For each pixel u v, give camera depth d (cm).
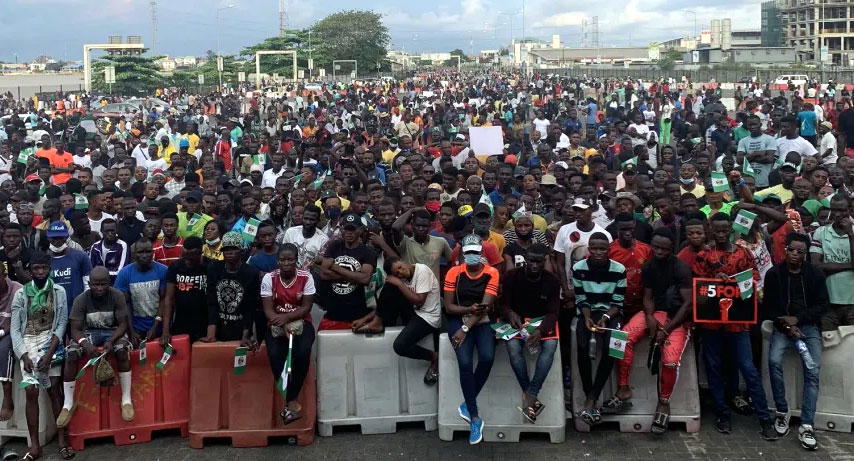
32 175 1467
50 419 820
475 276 795
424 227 890
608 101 4322
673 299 796
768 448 770
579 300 815
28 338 789
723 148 1806
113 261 963
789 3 14938
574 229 898
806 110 2050
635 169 1416
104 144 2408
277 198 1199
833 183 1163
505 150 1917
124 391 803
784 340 796
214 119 4203
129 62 8188
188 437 823
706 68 8794
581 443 793
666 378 790
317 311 987
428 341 832
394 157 1681
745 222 847
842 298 838
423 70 17050
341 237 873
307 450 791
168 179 1486
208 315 832
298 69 11625
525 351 807
